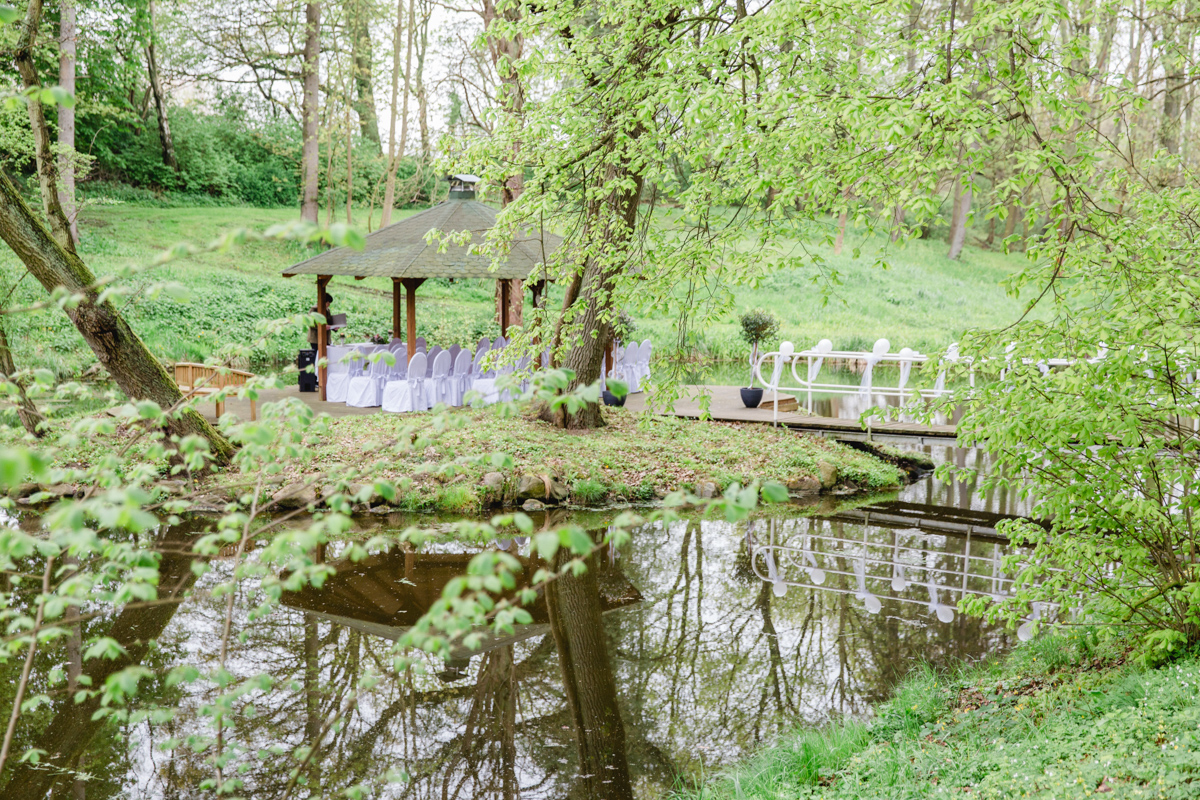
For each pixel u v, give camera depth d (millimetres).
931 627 7023
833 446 12898
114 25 28609
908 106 4988
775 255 6957
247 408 13867
